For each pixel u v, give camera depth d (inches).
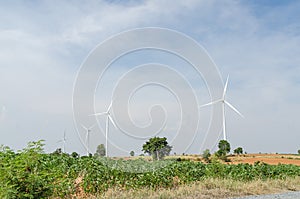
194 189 595.8
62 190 507.2
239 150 1793.8
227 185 642.8
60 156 663.1
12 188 329.7
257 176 800.9
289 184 754.8
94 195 548.7
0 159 356.5
